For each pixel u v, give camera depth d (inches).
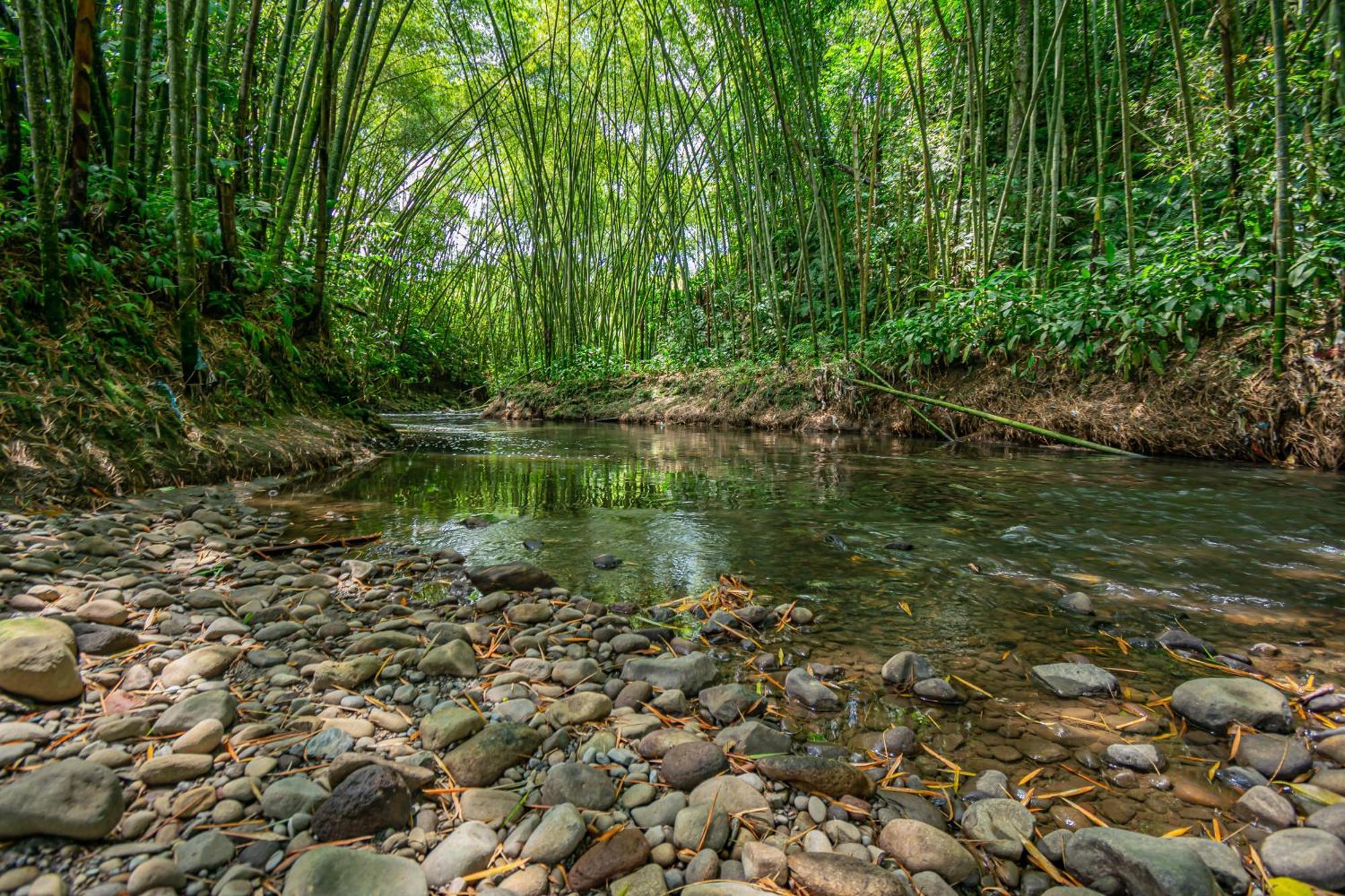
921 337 217.0
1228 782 34.8
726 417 285.6
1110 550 78.2
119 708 38.1
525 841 29.6
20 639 38.5
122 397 101.3
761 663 49.2
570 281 386.0
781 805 32.8
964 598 63.0
